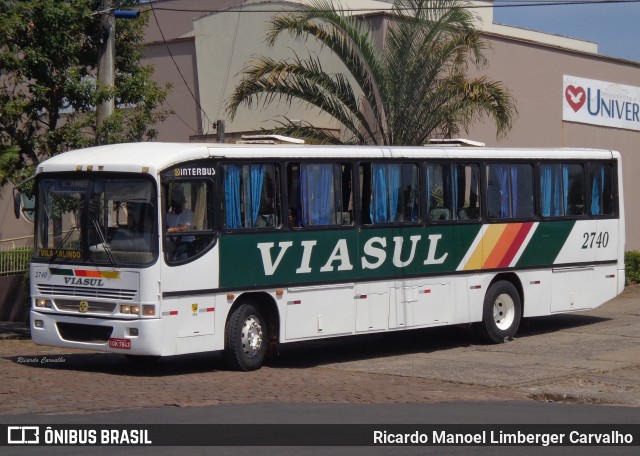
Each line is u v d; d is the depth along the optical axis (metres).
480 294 17.53
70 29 19.00
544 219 18.55
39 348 18.14
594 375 14.36
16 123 19.52
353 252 15.67
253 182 14.57
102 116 19.06
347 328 15.59
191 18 32.78
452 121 20.55
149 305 13.33
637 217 30.72
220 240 14.07
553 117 27.59
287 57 25.50
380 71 20.41
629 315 21.77
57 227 14.31
